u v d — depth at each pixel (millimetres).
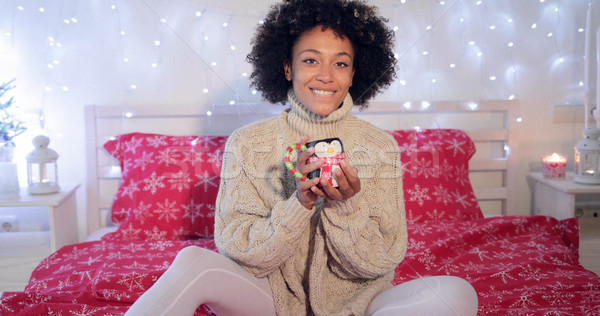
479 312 1244
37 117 2129
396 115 2230
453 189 1956
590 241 1980
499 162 2238
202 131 2178
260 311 1083
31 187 1938
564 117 2262
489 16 2207
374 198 1177
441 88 2234
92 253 1663
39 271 1559
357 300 1066
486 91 2246
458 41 2213
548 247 1675
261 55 1374
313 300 1089
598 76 2076
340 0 1221
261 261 1061
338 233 1055
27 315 1216
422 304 949
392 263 1103
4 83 2098
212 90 2170
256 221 1109
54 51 2107
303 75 1165
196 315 1170
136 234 1812
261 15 2137
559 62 2242
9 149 1935
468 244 1728
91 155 2125
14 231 2184
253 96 2178
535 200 2270
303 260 1160
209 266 1021
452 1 2186
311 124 1209
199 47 2145
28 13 2080
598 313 1188
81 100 2143
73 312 1233
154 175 1892
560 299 1316
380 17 1362
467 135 2100
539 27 2225
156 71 2152
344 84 1176
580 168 2049
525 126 2275
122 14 2109
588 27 2135
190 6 2123
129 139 2061
